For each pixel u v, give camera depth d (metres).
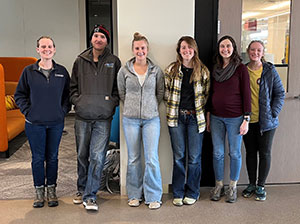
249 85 2.66
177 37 2.88
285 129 3.22
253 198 2.95
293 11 3.11
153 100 2.70
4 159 4.21
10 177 3.49
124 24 2.85
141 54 2.62
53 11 7.67
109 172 3.17
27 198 2.94
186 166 3.06
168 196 3.00
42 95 2.58
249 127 2.88
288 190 3.14
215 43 3.06
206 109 2.91
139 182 2.84
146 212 2.66
